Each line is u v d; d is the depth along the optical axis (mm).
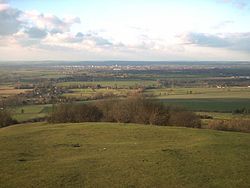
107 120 66812
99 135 42125
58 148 34969
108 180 23688
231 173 25391
